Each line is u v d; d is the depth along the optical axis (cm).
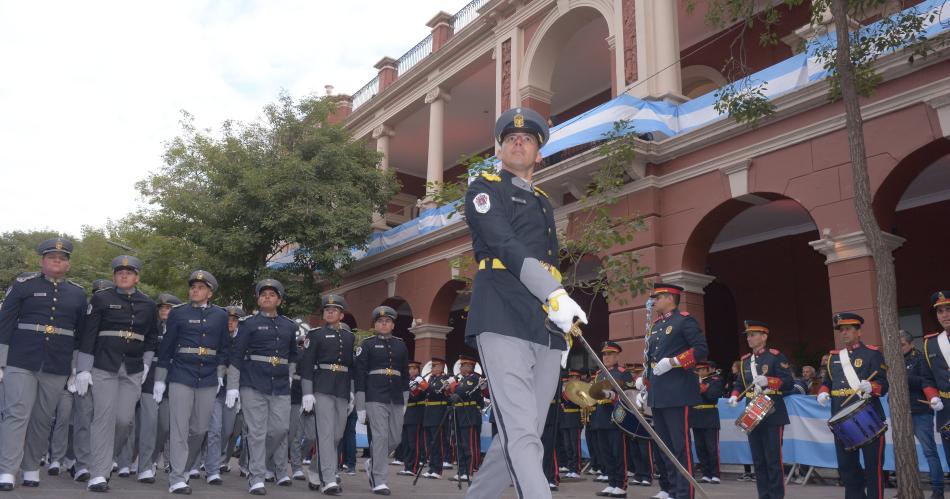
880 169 1176
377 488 939
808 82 1269
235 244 2002
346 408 955
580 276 2312
